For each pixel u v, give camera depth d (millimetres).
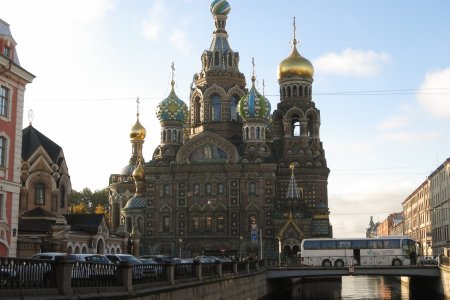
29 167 86750
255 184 129375
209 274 54406
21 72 55938
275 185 133125
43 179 88000
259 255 125562
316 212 134000
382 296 90750
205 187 130500
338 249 98812
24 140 89562
